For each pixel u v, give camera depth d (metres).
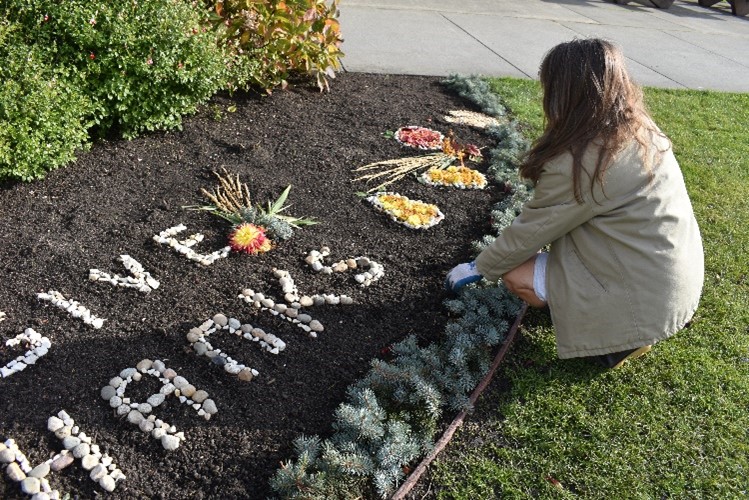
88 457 2.60
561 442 2.91
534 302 3.30
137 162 4.67
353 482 2.59
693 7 14.09
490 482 2.71
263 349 3.19
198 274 3.65
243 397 2.94
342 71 6.88
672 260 2.89
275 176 4.71
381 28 8.76
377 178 4.84
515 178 4.90
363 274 3.78
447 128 5.78
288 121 5.55
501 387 3.16
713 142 6.27
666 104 7.21
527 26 10.09
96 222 3.99
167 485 2.55
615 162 2.78
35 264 3.58
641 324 2.94
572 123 2.81
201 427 2.78
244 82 5.65
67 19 4.34
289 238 4.04
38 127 4.16
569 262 3.06
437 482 2.68
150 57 4.62
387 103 6.16
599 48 2.81
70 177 4.39
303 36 5.86
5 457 2.56
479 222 4.44
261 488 2.58
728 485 2.76
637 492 2.71
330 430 2.84
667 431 3.00
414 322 3.48
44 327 3.18
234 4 5.52
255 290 3.59
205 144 5.01
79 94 4.41
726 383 3.29
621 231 2.89
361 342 3.31
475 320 3.39
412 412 2.92
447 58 7.85
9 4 4.30
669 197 2.88
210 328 3.28
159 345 3.16
